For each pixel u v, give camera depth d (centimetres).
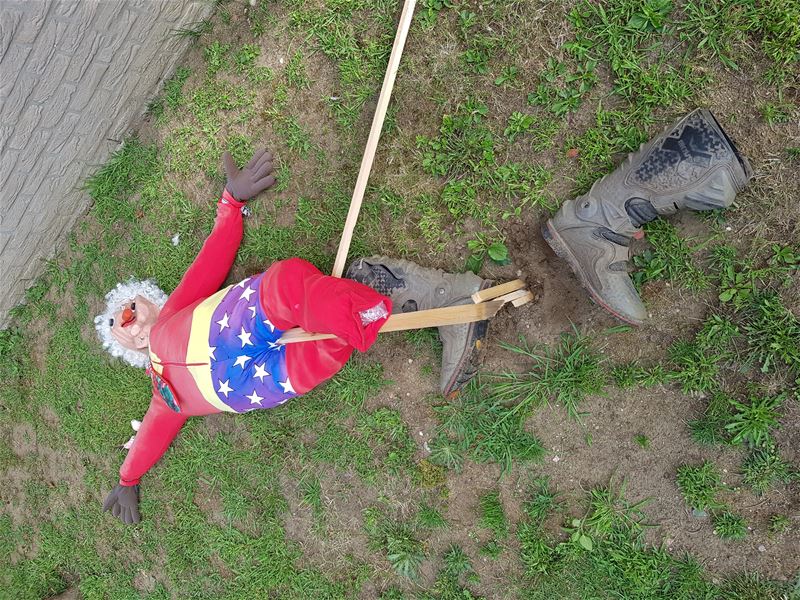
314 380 227
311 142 262
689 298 239
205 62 269
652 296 242
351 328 201
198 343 225
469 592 274
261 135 266
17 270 296
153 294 289
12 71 211
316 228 266
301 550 292
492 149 245
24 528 334
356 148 257
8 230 271
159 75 272
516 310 254
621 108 233
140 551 315
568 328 251
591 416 257
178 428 275
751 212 229
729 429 240
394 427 273
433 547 278
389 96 234
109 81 251
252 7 260
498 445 264
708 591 252
